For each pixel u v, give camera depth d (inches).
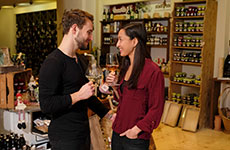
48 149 112.4
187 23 190.7
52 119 76.0
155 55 235.9
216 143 163.2
